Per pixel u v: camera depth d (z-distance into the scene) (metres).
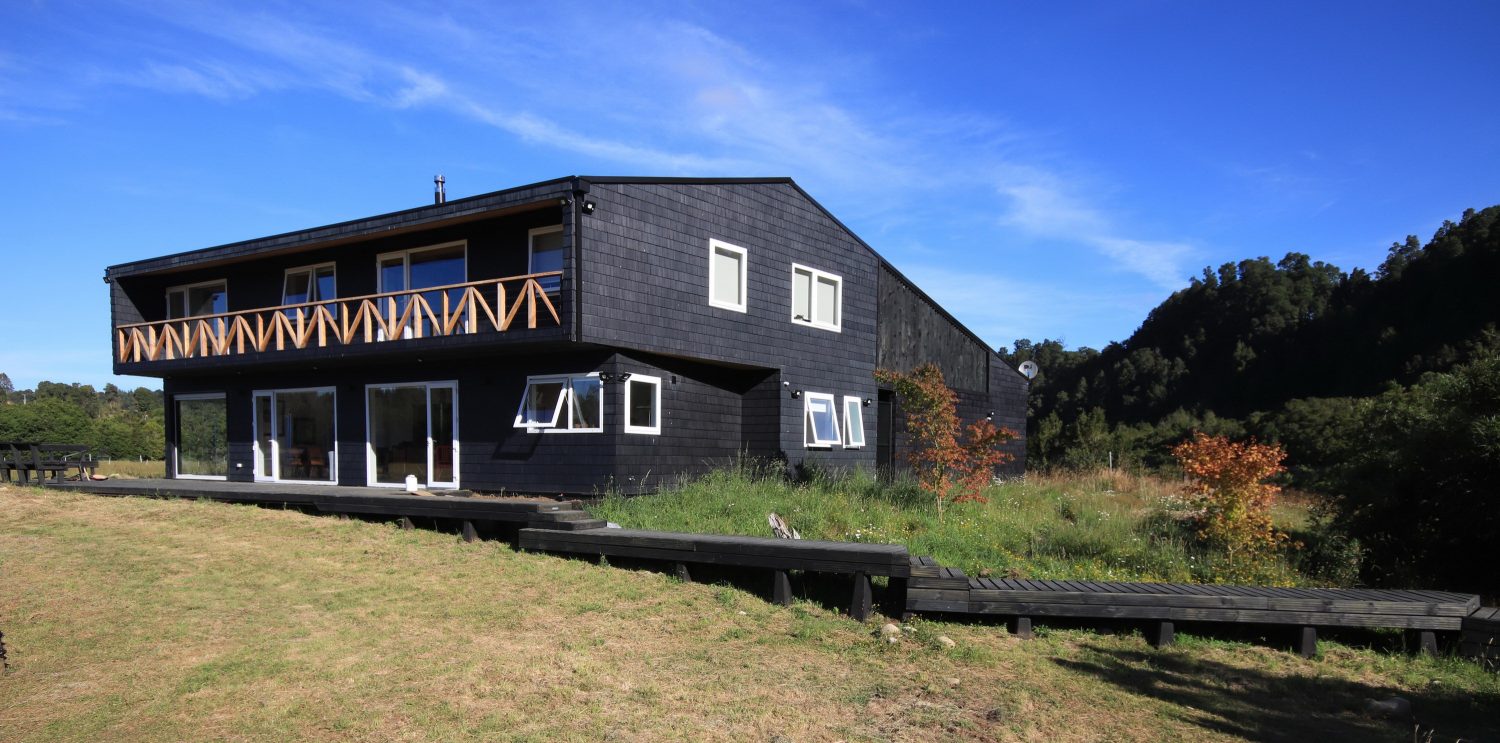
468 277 13.75
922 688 5.75
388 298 14.36
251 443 16.58
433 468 14.22
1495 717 5.54
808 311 15.97
